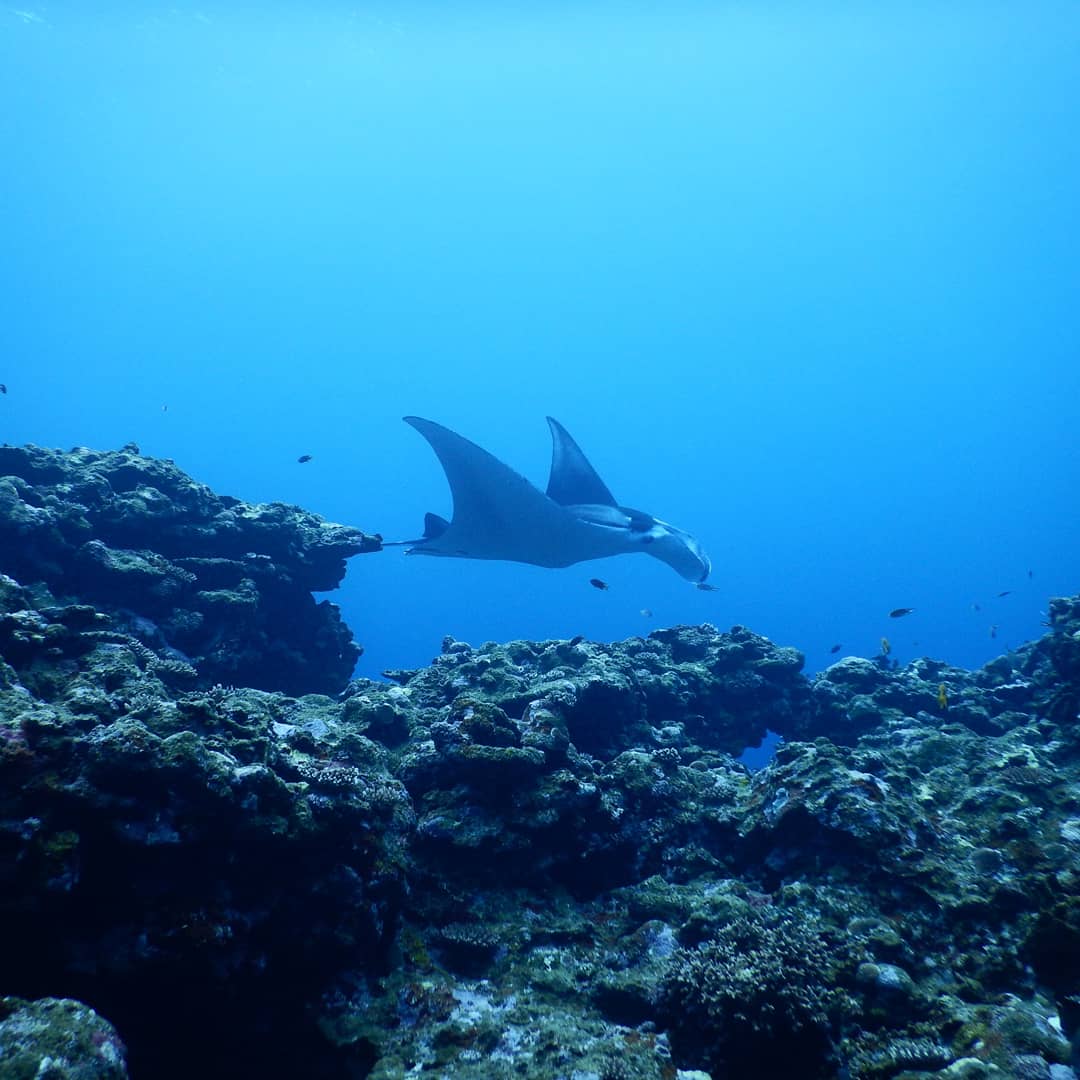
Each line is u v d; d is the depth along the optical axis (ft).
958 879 19.56
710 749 32.96
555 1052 14.62
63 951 13.04
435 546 37.47
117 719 16.43
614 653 34.60
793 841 22.07
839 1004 16.05
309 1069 14.93
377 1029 15.37
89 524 29.17
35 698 17.46
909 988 16.26
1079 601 33.81
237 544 33.37
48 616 21.98
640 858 23.00
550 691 26.86
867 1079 14.32
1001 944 17.56
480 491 34.81
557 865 21.17
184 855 14.70
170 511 31.89
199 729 16.78
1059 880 18.30
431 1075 14.08
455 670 32.60
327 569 36.24
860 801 21.40
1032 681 34.96
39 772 13.89
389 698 27.71
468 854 20.33
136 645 23.79
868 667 38.34
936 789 25.03
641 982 17.37
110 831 13.78
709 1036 15.17
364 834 17.84
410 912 18.85
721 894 19.99
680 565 38.09
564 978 17.69
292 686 33.76
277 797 16.21
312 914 16.19
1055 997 15.78
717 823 23.76
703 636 41.24
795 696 37.47
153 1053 14.03
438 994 16.51
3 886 12.35
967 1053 14.51
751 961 15.89
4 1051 10.00
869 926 18.37
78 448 34.65
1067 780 23.54
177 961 13.44
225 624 30.09
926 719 33.47
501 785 21.67
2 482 27.78
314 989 15.83
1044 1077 13.28
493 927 18.90
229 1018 14.49
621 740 29.12
